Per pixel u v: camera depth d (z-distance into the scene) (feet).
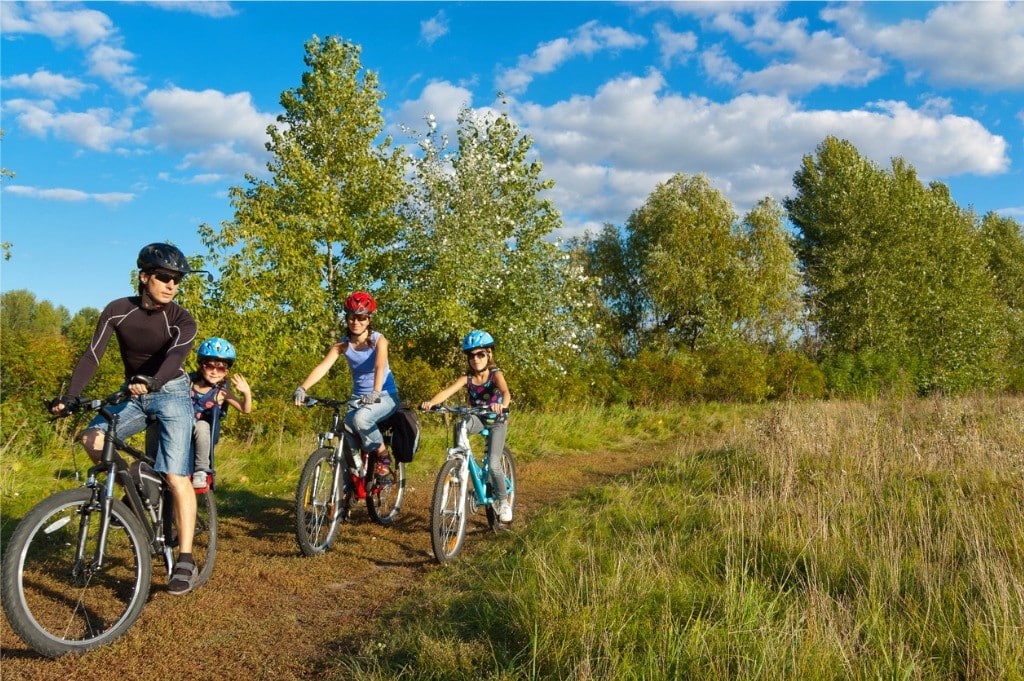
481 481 21.43
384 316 57.11
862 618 13.25
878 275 115.65
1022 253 159.84
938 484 23.65
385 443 22.34
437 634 13.37
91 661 12.66
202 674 12.44
